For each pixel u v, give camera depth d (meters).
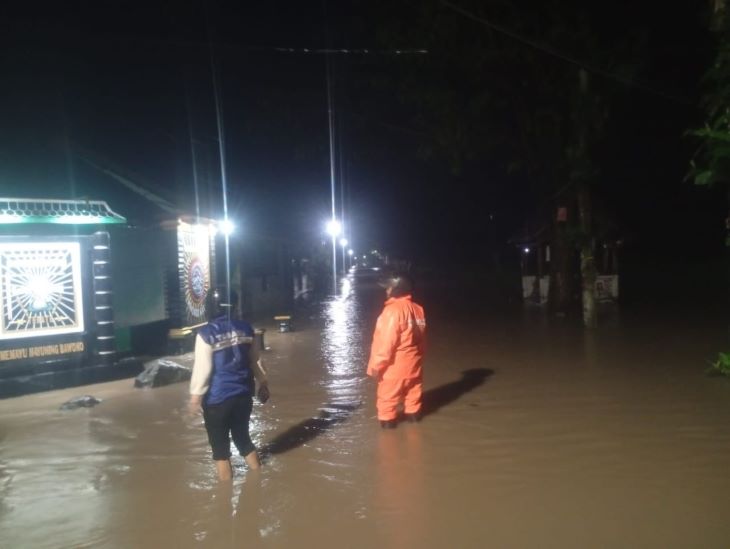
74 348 10.38
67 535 4.98
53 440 7.37
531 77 16.80
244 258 24.44
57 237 10.21
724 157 8.84
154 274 13.23
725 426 7.25
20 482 6.09
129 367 10.90
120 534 4.98
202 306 14.38
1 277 9.69
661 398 8.52
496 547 4.58
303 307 24.61
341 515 5.19
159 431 7.64
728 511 5.06
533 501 5.34
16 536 4.99
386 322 7.37
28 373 9.89
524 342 13.53
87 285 10.55
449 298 27.05
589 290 15.03
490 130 17.91
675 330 14.38
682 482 5.66
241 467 6.36
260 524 5.07
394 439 7.11
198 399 5.84
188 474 6.21
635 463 6.15
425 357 12.14
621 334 14.05
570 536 4.71
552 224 18.55
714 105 9.12
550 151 17.31
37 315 10.01
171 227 12.96
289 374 10.90
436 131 17.89
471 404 8.50
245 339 6.08
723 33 9.22
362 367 11.38
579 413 7.91
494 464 6.23
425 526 4.95
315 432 7.45
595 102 14.59
